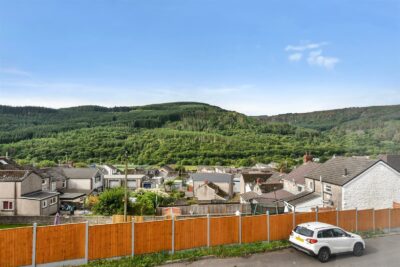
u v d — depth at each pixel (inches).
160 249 658.8
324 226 666.2
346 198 1084.5
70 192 2274.9
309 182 1299.2
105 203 1406.3
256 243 730.8
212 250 675.4
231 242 718.5
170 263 619.8
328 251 641.6
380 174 1113.4
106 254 620.1
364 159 1181.1
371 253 693.3
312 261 639.1
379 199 1105.4
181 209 1421.0
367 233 849.5
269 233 753.6
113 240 626.2
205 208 1418.6
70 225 596.1
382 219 892.6
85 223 606.9
